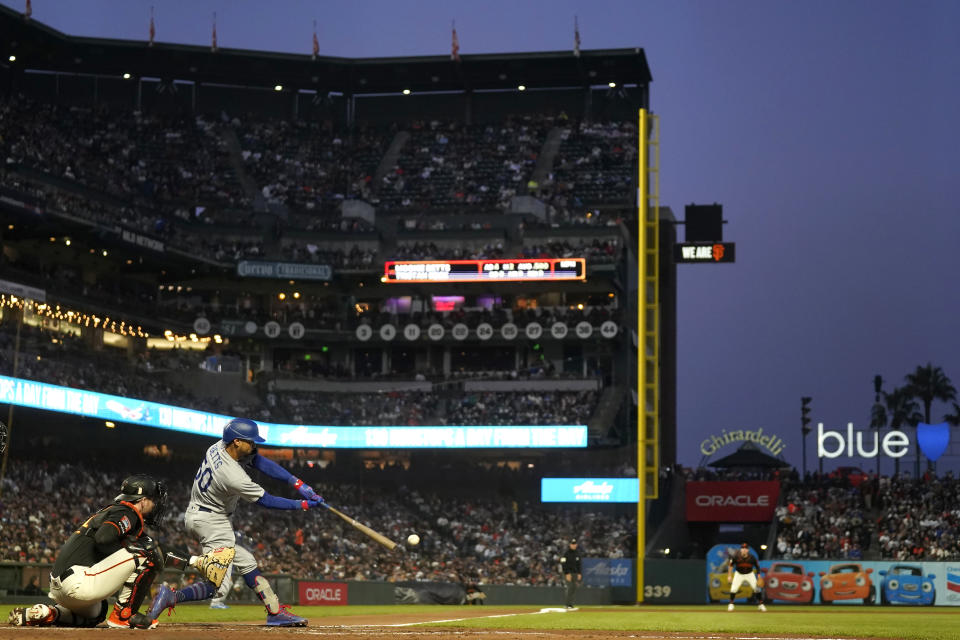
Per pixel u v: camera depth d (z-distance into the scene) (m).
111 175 67.44
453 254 69.81
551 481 61.44
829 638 11.59
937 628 17.69
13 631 8.82
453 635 9.67
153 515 10.62
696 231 60.00
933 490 57.41
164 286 69.56
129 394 54.75
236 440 11.78
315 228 70.94
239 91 82.00
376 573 53.75
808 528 55.62
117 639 8.05
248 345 70.00
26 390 46.41
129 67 78.19
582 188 74.94
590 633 11.84
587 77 81.31
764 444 67.06
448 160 78.00
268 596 11.89
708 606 44.12
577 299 69.94
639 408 48.53
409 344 71.00
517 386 66.50
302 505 11.78
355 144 80.12
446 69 80.88
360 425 63.00
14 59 75.12
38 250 62.00
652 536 62.00
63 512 49.41
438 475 65.06
